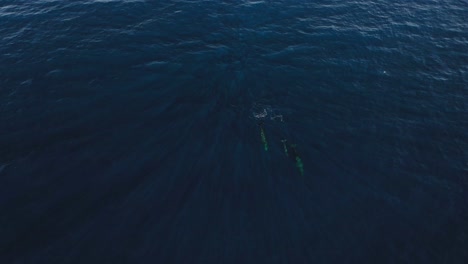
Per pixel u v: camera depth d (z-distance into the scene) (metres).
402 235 14.16
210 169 16.19
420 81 22.39
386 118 19.61
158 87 20.66
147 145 17.25
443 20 28.84
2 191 14.98
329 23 27.61
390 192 15.77
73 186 15.30
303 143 17.72
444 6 30.84
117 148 17.03
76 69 21.62
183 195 15.13
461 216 15.00
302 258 13.23
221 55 23.39
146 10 27.66
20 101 19.30
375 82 22.08
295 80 21.75
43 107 19.00
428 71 23.31
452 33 27.28
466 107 20.67
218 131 18.02
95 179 15.61
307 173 16.27
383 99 20.84
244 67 22.45
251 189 15.46
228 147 17.22
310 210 14.81
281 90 20.92
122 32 25.06
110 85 20.64
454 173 16.86
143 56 22.92
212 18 27.14
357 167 16.77
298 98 20.45
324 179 16.09
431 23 28.41
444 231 14.40
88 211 14.39
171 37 24.80
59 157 16.50
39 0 28.66
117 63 22.23
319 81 21.81
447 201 15.59
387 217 14.77
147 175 15.85
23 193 14.96
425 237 14.15
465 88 22.05
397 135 18.61
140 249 13.27
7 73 21.09
